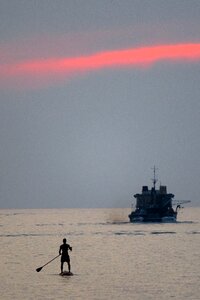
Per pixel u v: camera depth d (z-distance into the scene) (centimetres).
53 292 17300
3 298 16425
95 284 18675
